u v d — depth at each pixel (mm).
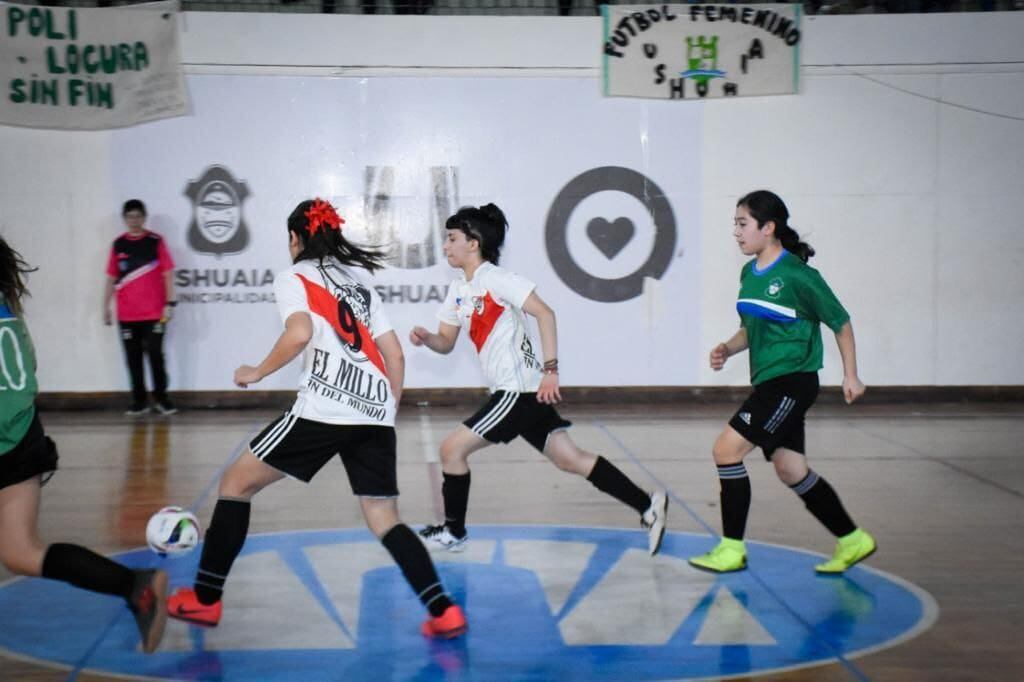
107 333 13312
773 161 13648
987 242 13766
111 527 7617
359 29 13289
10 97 12945
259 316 13438
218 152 13281
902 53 13555
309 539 7281
